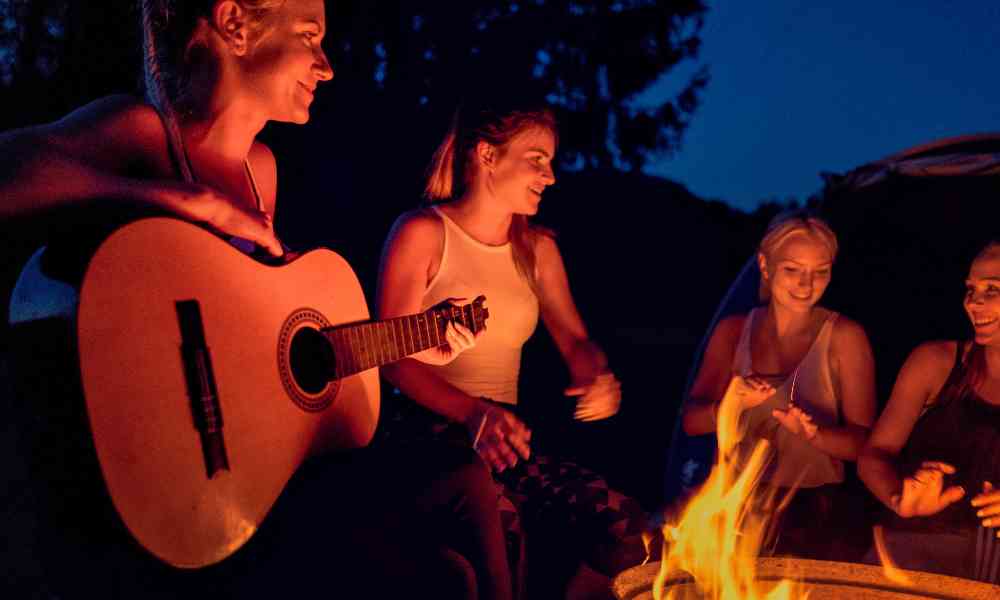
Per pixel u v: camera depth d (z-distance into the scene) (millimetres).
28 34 4219
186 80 2121
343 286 2332
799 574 2326
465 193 2951
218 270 1900
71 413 1588
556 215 13102
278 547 2041
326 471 2174
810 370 3152
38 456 1623
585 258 13109
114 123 1954
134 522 1619
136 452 1646
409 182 9086
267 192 2457
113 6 3805
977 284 2883
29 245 1830
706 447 3381
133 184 1848
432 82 9555
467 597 2045
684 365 8906
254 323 1969
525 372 6359
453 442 2447
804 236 3137
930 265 4055
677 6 11109
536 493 2682
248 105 2166
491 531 2207
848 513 3100
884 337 4094
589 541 2559
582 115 11094
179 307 1784
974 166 3846
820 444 3031
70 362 1589
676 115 11406
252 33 2125
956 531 2914
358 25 9094
